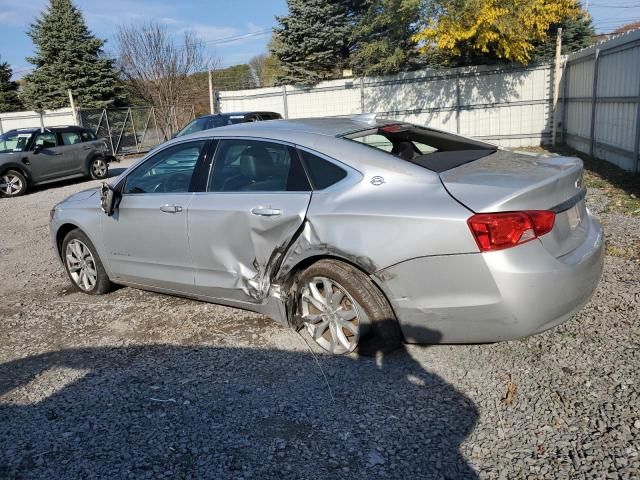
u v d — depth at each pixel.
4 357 3.88
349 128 3.81
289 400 3.07
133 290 5.15
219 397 3.15
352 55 23.30
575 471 2.39
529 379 3.11
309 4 23.78
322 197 3.39
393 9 16.31
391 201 3.13
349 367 3.37
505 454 2.53
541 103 16.28
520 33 14.54
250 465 2.56
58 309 4.78
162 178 4.31
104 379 3.46
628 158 9.77
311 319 3.61
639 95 9.16
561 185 3.12
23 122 24.81
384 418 2.85
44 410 3.14
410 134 3.91
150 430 2.88
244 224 3.70
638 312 3.83
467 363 3.32
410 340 3.25
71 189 13.38
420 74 17.33
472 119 17.17
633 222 6.22
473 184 3.02
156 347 3.87
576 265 3.00
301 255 3.45
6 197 12.60
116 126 22.16
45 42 29.84
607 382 3.01
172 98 30.02
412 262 3.03
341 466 2.52
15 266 6.36
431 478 2.41
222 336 3.95
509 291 2.81
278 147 3.71
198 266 4.05
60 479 2.55
